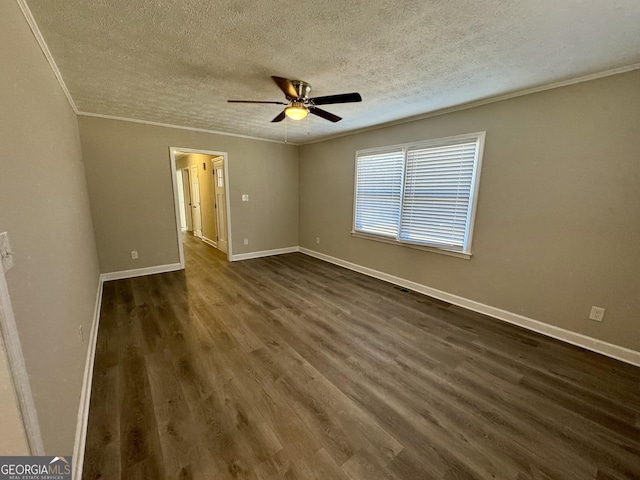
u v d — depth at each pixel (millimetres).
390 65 2123
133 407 1691
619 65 2033
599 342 2336
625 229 2152
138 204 4098
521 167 2652
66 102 2660
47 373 1096
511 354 2311
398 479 1286
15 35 1188
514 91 2602
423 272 3658
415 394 1843
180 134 4305
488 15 1508
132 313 2969
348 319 2910
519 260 2754
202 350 2305
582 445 1481
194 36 1753
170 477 1275
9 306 805
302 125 4086
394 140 3842
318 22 1603
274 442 1467
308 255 5789
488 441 1497
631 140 2072
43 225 1301
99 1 1398
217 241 6164
